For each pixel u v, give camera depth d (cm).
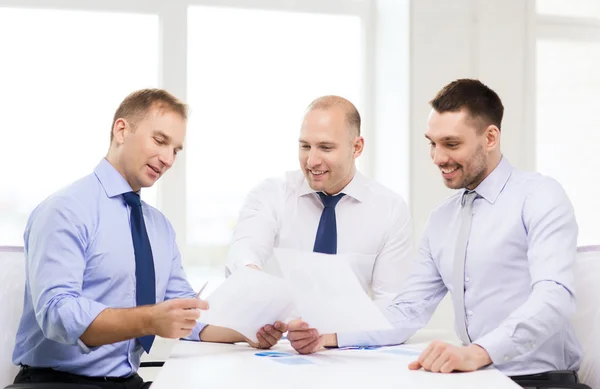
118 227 186
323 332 172
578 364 191
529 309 160
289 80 331
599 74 348
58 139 306
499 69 319
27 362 182
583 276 195
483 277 191
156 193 314
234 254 224
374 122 338
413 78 308
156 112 186
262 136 327
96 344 163
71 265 170
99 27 309
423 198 308
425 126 309
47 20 306
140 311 159
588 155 346
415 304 206
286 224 241
